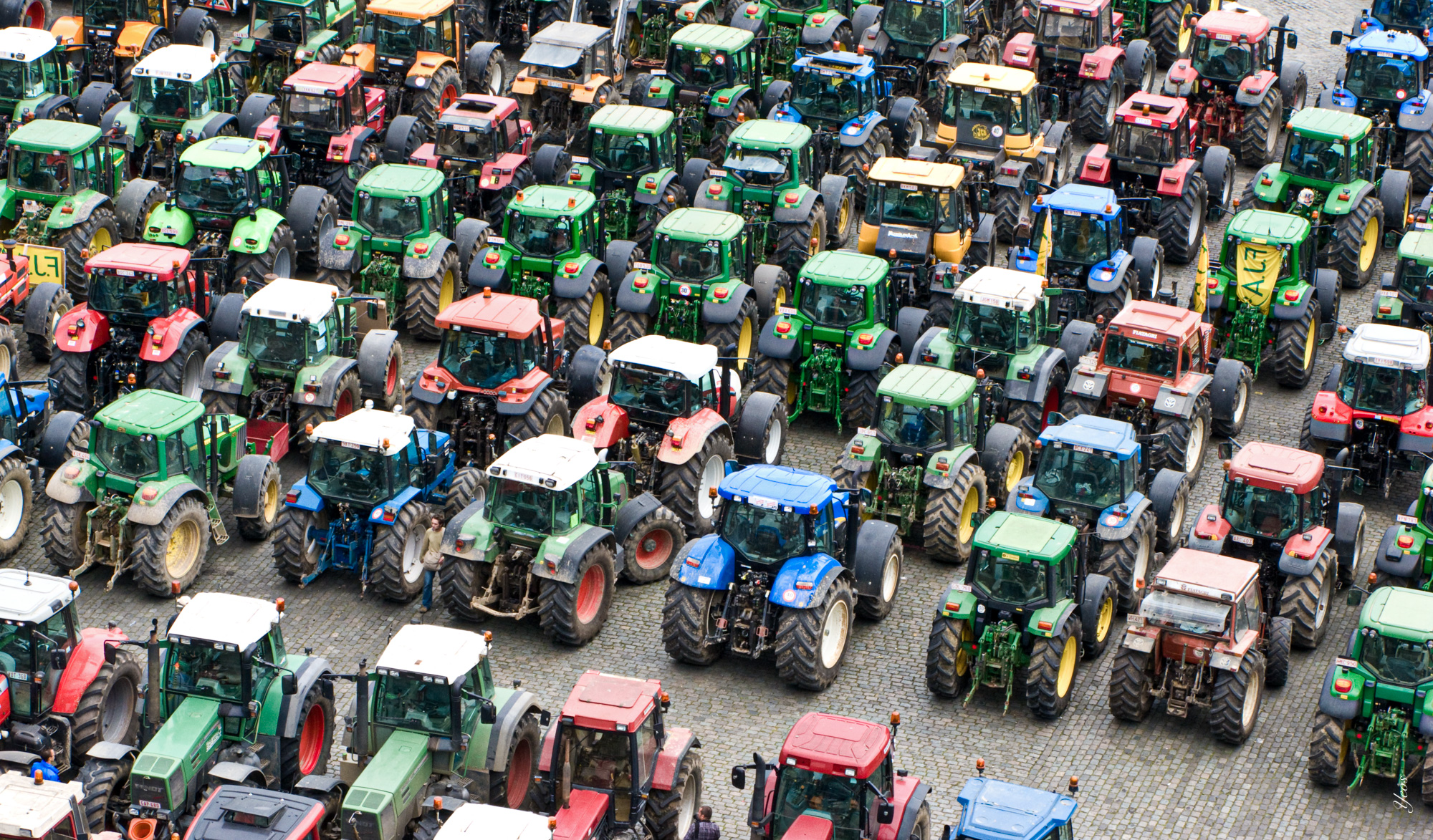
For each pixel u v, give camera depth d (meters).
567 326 51.69
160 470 41.56
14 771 31.22
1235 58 64.31
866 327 48.19
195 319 48.03
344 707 38.47
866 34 68.19
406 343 53.19
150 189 55.88
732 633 39.78
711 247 50.47
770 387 48.53
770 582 39.56
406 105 63.81
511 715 34.09
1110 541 41.69
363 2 69.81
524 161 58.19
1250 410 50.91
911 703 39.41
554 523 40.34
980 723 38.81
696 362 44.59
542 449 41.09
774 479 40.00
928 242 52.84
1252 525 40.84
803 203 55.88
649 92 62.88
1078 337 49.91
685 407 44.44
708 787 36.47
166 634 35.34
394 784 32.16
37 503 44.84
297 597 42.22
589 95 62.28
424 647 33.78
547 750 33.34
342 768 33.56
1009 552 38.22
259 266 52.84
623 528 42.69
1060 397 49.12
